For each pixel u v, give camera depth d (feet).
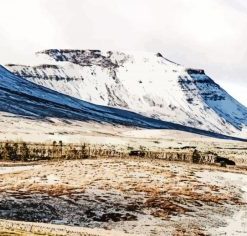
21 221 176.35
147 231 182.91
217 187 271.28
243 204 241.35
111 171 278.26
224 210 225.35
